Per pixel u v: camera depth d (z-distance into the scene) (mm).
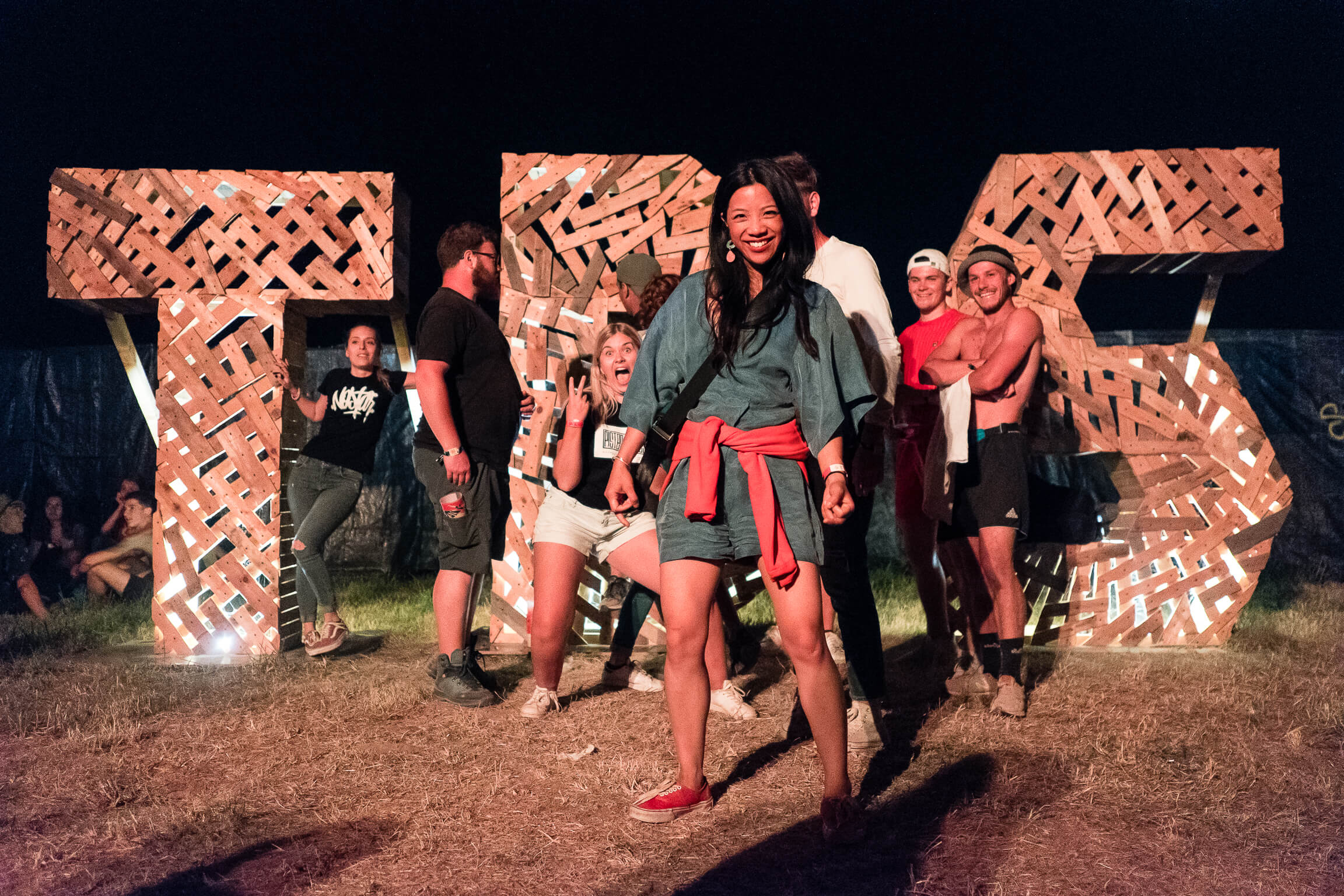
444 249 3715
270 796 2434
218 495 4555
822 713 2100
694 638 2207
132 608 5820
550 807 2336
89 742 2914
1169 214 4602
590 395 3293
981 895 1795
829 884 1855
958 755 2689
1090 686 3535
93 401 7738
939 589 4074
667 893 1833
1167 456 4488
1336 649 4152
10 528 6395
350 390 4738
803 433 2205
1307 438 7258
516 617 4449
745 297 2188
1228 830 2098
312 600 4488
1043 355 4531
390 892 1854
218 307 4605
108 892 1872
